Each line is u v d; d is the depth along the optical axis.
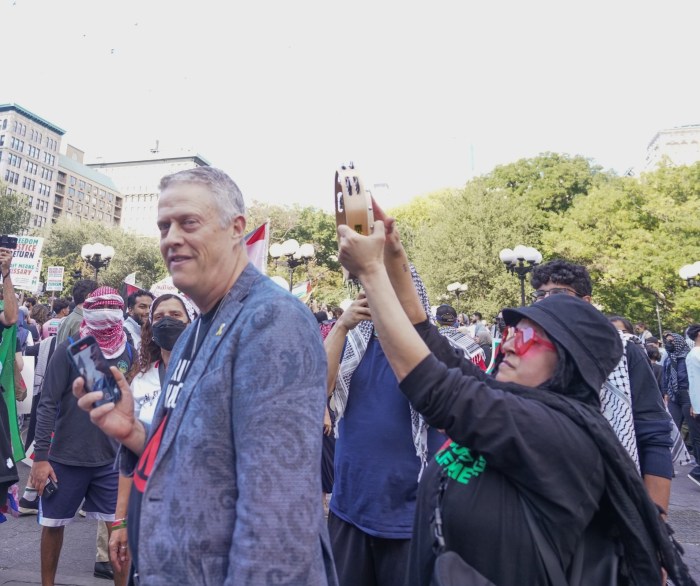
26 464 6.39
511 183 36.97
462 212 30.77
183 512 1.15
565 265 2.72
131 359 3.48
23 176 97.81
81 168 118.88
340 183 1.46
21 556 3.92
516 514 1.27
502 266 28.59
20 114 96.38
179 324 3.05
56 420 3.31
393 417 2.28
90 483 3.37
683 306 22.38
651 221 24.25
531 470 1.22
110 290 3.49
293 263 15.20
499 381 1.46
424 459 2.22
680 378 7.73
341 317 2.48
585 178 34.84
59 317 8.95
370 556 2.23
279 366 1.15
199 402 1.21
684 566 1.30
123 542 2.70
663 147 94.12
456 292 25.70
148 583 1.15
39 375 6.62
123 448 1.65
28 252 8.55
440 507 1.36
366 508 2.22
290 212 41.47
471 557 1.28
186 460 1.18
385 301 1.35
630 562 1.27
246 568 1.03
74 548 4.16
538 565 1.23
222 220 1.40
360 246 1.38
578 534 1.24
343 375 2.40
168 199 1.38
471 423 1.26
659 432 2.49
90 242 47.69
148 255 48.84
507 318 1.57
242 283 1.37
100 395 1.47
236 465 1.15
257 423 1.12
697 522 5.49
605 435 1.29
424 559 1.38
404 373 1.33
